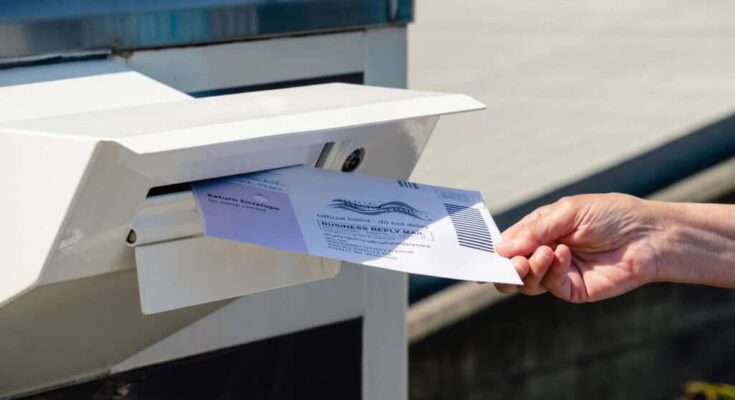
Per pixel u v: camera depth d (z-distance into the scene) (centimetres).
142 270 157
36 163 152
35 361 172
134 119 156
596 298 188
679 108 473
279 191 160
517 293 405
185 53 193
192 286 159
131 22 188
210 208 156
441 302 400
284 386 211
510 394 412
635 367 430
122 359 185
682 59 532
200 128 151
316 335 213
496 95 498
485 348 405
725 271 189
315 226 158
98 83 177
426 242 160
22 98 172
